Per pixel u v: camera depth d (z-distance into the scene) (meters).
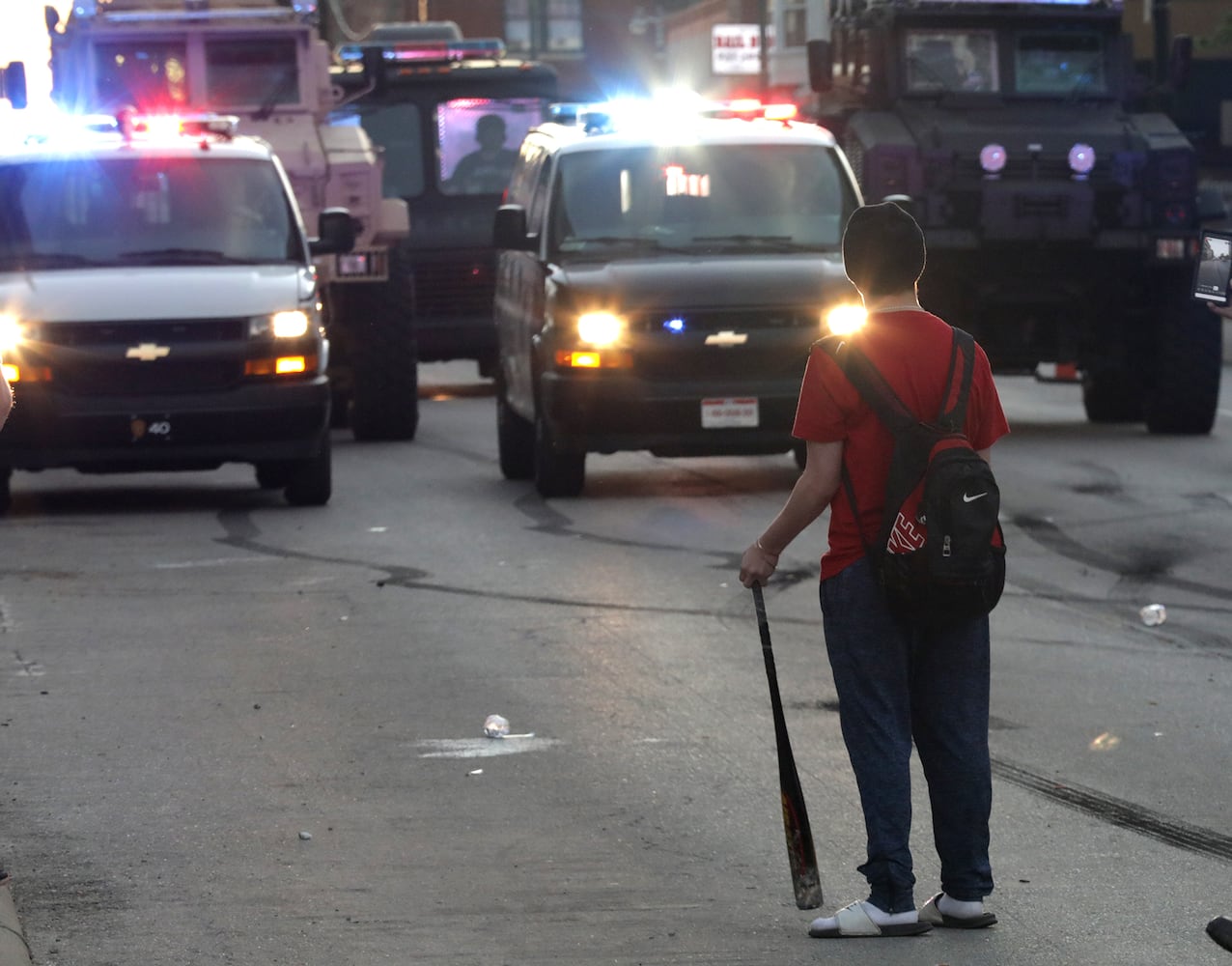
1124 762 20.39
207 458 38.66
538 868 16.81
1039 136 49.19
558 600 29.48
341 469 46.81
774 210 42.22
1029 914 15.51
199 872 16.75
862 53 52.28
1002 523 36.53
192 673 24.77
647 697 23.25
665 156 42.69
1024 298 49.84
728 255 40.94
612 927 15.23
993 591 14.34
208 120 44.62
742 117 45.59
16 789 19.48
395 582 31.08
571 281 39.28
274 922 15.45
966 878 15.05
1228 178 113.44
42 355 37.94
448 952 14.72
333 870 16.78
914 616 14.37
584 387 38.69
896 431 14.27
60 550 34.69
